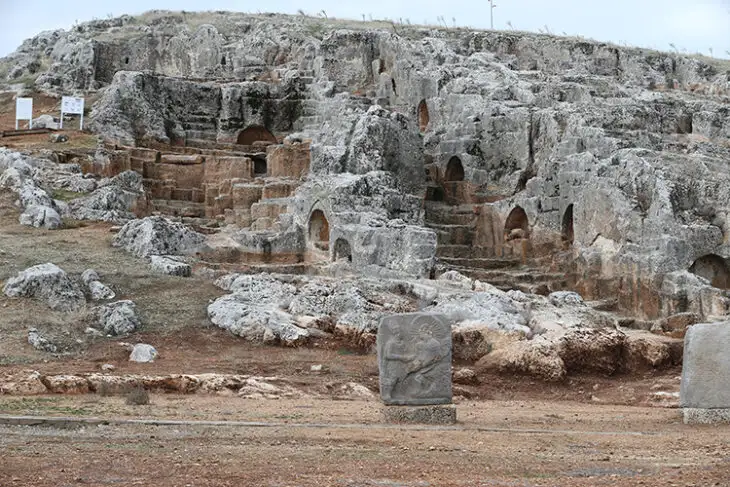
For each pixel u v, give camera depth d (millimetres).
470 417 21328
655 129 40844
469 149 42531
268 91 49812
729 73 59219
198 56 57344
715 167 35844
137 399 20875
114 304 28344
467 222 41531
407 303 29359
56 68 56375
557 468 15406
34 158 41531
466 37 59469
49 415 18672
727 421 20891
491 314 28375
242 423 18578
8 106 52719
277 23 59688
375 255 33875
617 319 31953
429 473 14680
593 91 43625
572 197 36969
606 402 25438
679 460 16219
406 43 49656
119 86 47625
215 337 27781
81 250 33500
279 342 27625
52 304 28547
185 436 17344
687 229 32781
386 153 40781
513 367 26750
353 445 16922
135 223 34625
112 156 42938
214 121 49469
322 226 37156
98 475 13961
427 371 20297
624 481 14188
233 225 41188
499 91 43250
